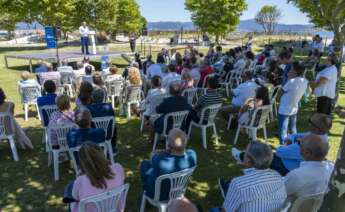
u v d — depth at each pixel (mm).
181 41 35000
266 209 2191
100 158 2396
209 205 3676
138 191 3941
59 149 4180
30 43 34188
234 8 32812
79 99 4625
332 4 7043
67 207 3629
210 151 5156
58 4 28219
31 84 6734
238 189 2178
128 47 27078
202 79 8328
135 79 6703
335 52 7102
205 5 32969
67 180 4211
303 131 6160
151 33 48031
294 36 43562
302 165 2531
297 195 2484
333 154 4973
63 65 11211
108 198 2443
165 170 2822
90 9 32750
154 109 5410
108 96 8008
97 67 16000
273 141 5578
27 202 3717
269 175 2232
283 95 4930
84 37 15961
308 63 10859
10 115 4617
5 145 5371
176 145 2824
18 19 28484
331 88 5344
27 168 4543
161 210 2906
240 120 5215
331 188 1600
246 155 2324
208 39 31375
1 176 4305
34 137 5781
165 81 6891
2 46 29078
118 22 38625
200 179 4258
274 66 7199
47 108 4996
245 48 13539
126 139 5691
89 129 3631
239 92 5938
